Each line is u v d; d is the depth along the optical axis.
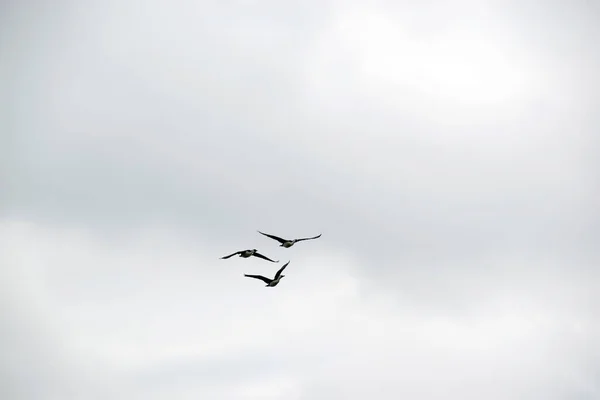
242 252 48.22
